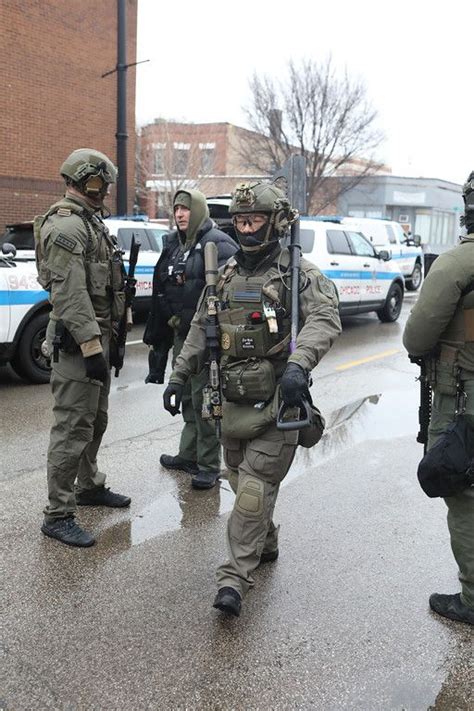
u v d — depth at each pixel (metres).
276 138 25.33
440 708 2.50
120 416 6.16
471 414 2.78
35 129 15.80
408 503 4.27
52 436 3.62
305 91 24.84
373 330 11.68
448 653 2.81
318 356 2.84
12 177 15.47
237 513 2.96
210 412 3.04
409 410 6.42
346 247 11.34
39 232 3.48
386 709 2.49
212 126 36.78
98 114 17.27
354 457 5.09
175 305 4.35
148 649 2.78
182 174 34.81
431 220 42.47
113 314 3.74
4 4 14.72
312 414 3.02
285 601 3.15
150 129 34.88
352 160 27.66
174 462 4.80
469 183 2.76
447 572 3.43
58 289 3.35
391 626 2.98
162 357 4.55
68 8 16.06
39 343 7.32
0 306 6.85
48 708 2.45
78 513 4.04
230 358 3.06
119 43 14.69
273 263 3.06
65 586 3.23
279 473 3.01
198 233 4.30
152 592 3.20
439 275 2.70
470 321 2.72
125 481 4.55
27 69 15.42
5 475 4.63
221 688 2.57
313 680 2.62
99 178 3.47
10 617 2.98
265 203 2.92
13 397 6.82
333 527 3.92
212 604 3.11
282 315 2.98
